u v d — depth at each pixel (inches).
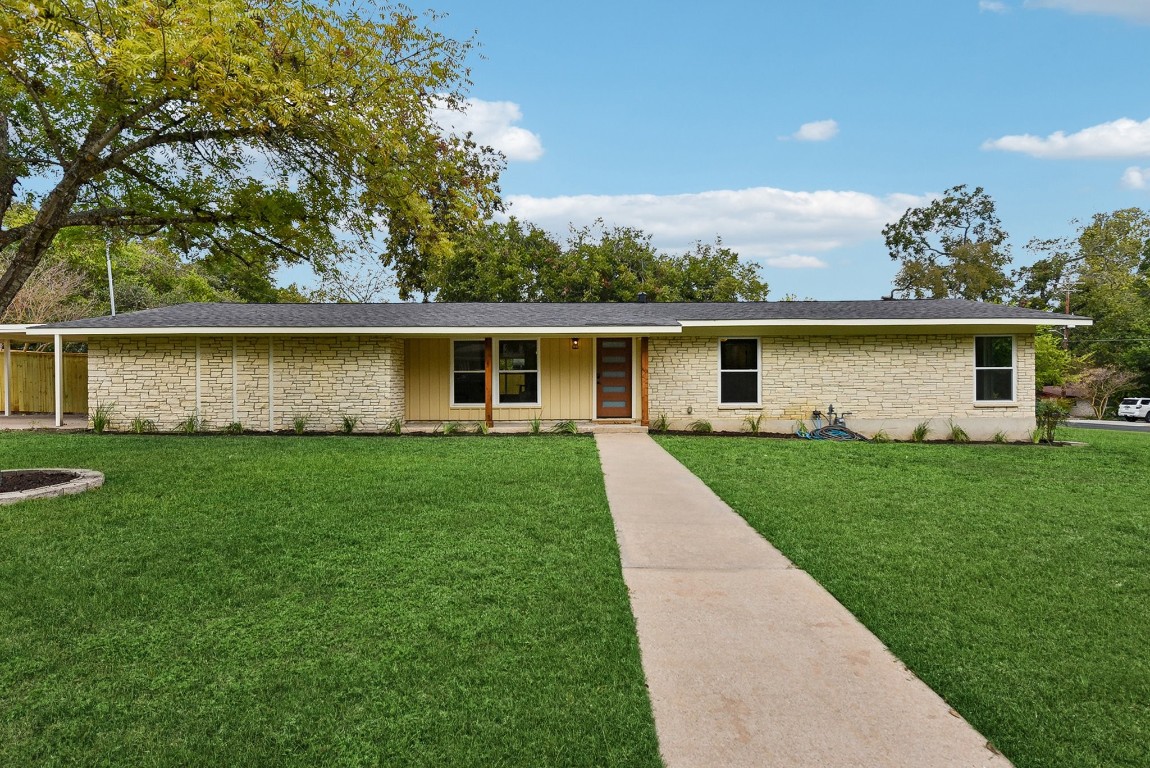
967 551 196.4
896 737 98.9
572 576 169.9
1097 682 116.7
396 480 293.1
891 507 254.5
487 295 1100.5
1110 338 1443.2
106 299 954.1
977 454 407.5
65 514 226.4
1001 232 1676.9
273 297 1189.7
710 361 527.5
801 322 494.0
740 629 139.6
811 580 171.5
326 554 185.2
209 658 123.3
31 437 457.4
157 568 172.2
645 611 150.1
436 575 169.3
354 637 132.6
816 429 513.0
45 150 314.0
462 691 112.0
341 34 280.1
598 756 93.9
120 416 506.6
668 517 239.5
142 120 308.5
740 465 352.5
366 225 363.6
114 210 304.0
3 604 147.5
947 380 517.3
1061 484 305.6
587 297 1107.3
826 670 120.8
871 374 519.5
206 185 342.6
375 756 93.7
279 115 265.3
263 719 102.8
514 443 431.2
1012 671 120.7
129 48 233.8
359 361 510.0
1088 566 182.9
